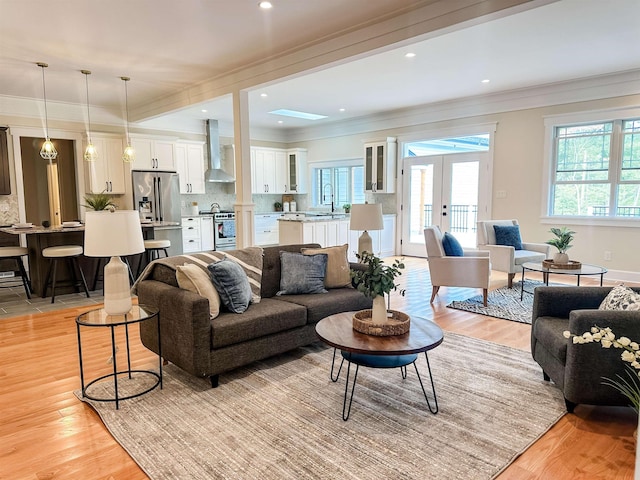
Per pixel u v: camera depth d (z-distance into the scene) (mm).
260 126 9625
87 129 7230
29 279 6031
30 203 8156
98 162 7234
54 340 3672
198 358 2639
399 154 8117
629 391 2164
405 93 6551
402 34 3535
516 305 4727
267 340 2998
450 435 2195
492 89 6375
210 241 8641
